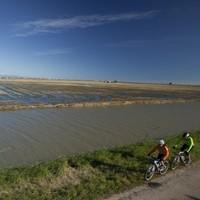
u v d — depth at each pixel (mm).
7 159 23609
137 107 67062
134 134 35219
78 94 96000
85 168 19359
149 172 17875
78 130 36406
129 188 16547
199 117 53719
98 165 20109
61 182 17281
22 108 55406
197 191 16266
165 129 39312
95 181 17500
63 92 101625
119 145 28469
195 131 36031
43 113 50562
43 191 15875
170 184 17172
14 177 16766
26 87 121062
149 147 24688
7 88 110375
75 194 15523
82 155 22531
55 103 65688
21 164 22203
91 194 15609
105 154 22266
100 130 36938
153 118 49812
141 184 17156
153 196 15469
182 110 64688
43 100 72812
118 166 20016
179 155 20219
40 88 118125
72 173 18500
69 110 56094
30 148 27188
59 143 29391
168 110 63562
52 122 41625
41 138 31375
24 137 31609
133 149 23703
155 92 132125
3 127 36812
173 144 26203
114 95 99188
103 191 16047
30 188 16141
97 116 49375
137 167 20016
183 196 15555
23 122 41031
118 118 47969
